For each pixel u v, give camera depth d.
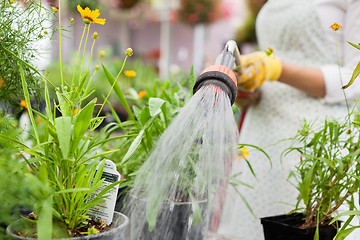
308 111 1.15
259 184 1.21
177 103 0.85
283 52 1.25
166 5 5.19
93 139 0.63
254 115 1.29
